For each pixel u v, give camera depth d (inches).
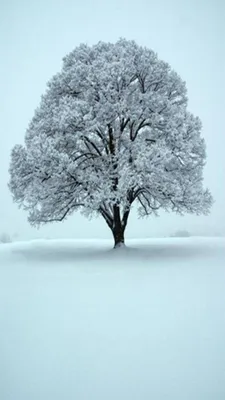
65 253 628.1
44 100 727.1
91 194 574.9
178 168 639.8
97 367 142.0
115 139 697.0
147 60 666.8
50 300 263.4
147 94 623.5
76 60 717.3
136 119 643.5
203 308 234.4
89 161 664.4
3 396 119.8
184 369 139.3
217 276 361.7
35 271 417.1
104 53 682.2
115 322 203.5
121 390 123.3
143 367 141.4
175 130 605.9
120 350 159.8
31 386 127.3
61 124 596.1
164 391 122.2
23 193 641.0
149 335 180.1
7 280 357.7
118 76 630.5
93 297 270.1
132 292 287.1
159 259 502.9
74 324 201.2
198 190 619.8
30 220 681.0
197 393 120.5
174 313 222.1
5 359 151.6
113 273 387.5
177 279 346.3
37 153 571.2
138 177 538.6
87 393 121.7
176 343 167.9
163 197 617.9
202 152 676.7
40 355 155.6
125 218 677.9
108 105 596.4
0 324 204.1
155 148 559.2
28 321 208.8
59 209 678.5
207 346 163.6
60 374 136.5
